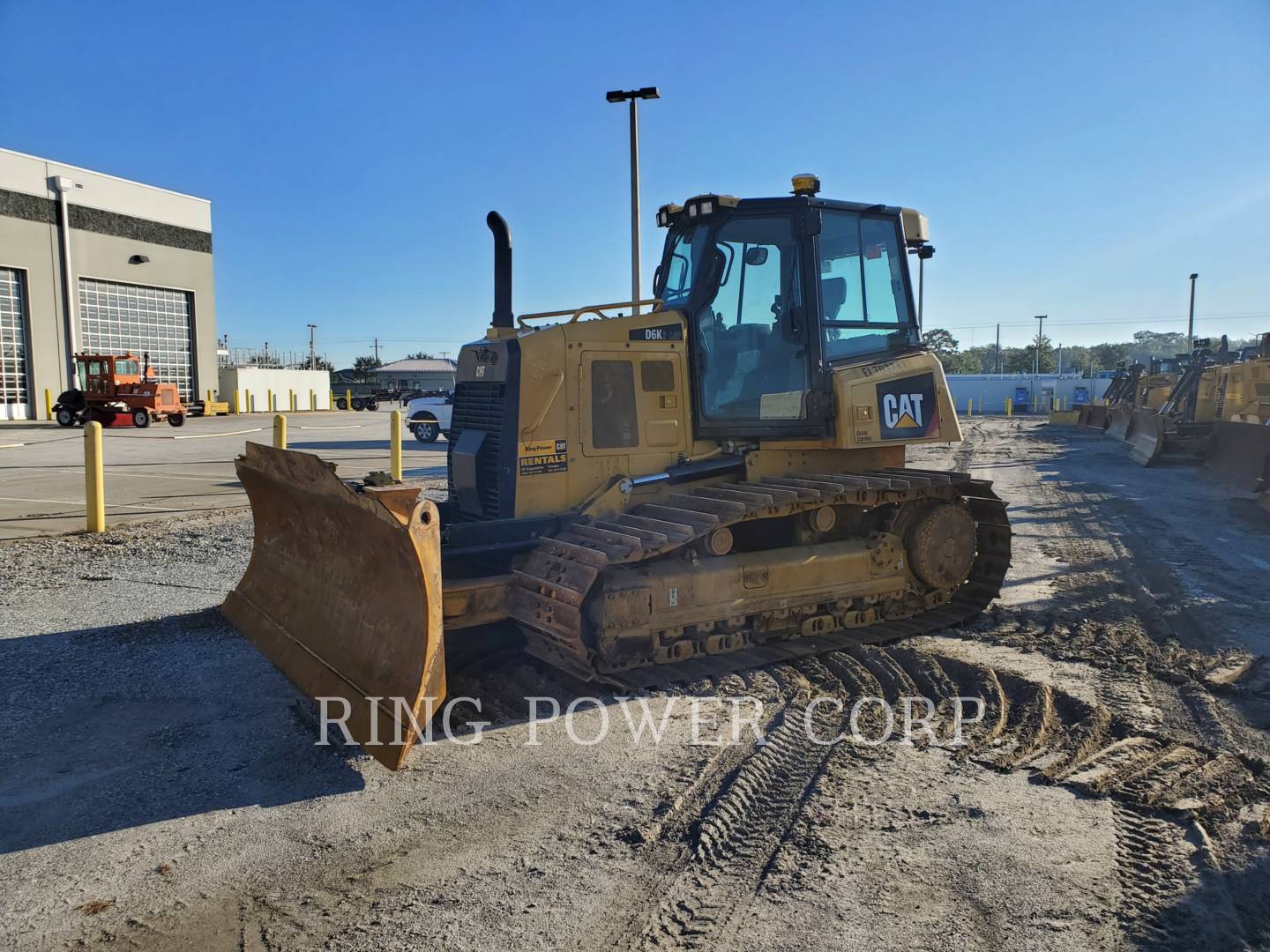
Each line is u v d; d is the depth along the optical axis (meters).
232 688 5.39
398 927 3.05
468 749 4.50
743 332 6.23
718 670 5.53
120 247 34.53
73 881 3.36
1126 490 14.43
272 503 5.93
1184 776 4.06
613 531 5.41
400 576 4.34
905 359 6.55
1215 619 6.62
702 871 3.36
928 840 3.54
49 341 31.81
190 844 3.62
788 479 6.26
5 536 9.93
